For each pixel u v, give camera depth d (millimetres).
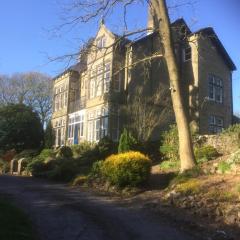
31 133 41031
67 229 10828
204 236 10570
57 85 45031
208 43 36438
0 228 9516
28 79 59906
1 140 39938
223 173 15852
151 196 15734
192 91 34750
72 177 22219
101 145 27422
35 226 10844
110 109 32906
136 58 29625
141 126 28891
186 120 18297
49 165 26562
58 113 43781
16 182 21562
